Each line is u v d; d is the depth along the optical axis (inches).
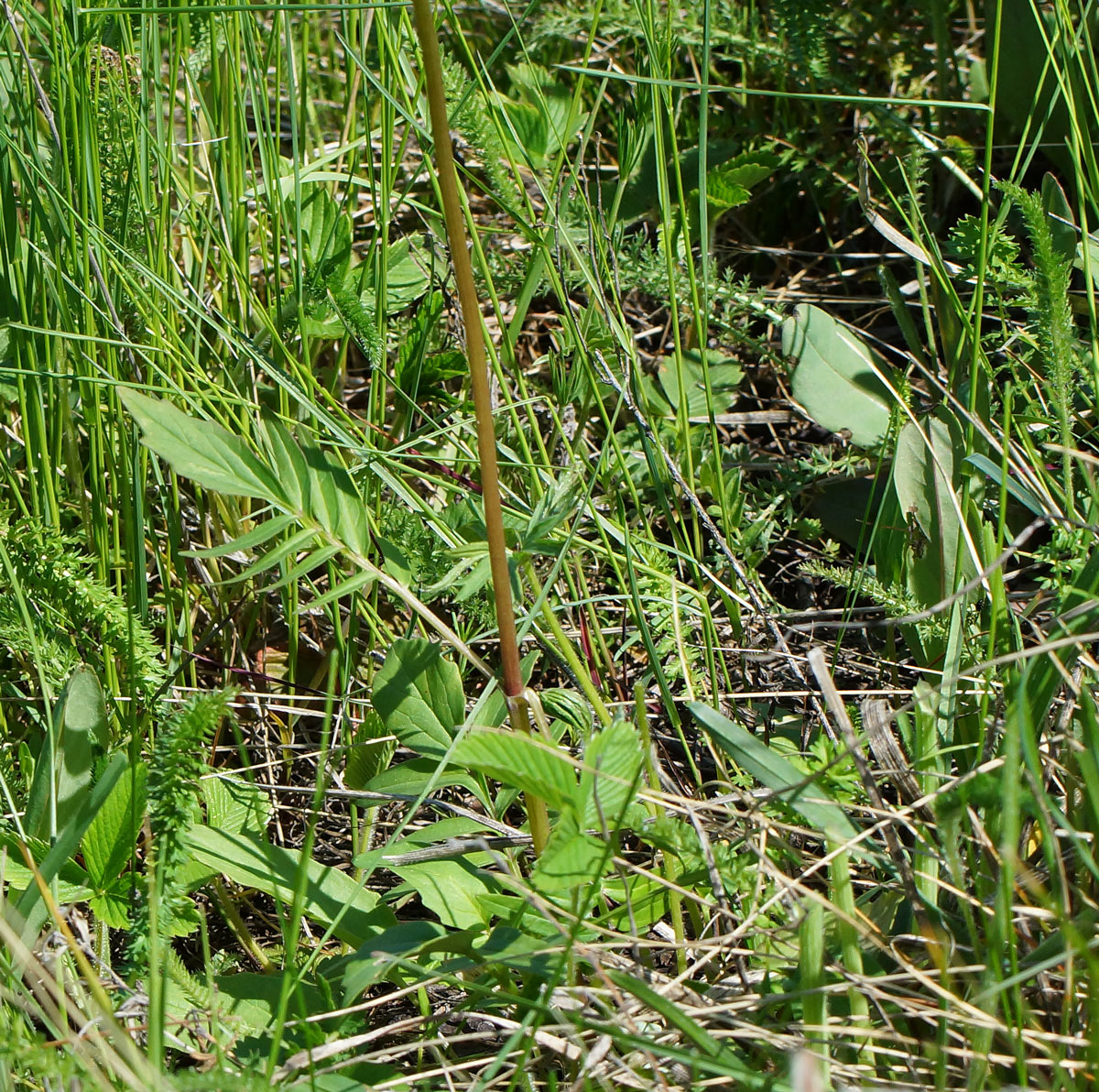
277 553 51.8
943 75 98.1
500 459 80.8
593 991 46.6
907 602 65.9
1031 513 76.1
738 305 89.2
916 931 50.0
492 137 72.7
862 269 100.2
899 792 54.3
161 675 64.9
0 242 72.7
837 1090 46.1
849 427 83.4
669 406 89.3
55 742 56.6
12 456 80.0
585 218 88.4
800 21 98.2
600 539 79.7
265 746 73.8
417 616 70.9
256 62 76.5
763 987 49.9
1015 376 70.7
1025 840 53.7
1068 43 77.1
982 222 60.7
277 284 75.3
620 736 45.6
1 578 64.4
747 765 50.1
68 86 71.2
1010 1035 42.4
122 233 72.1
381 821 69.8
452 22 73.7
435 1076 51.8
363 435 68.2
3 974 48.3
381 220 78.4
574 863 44.7
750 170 92.0
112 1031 42.3
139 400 50.3
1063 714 55.1
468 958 53.6
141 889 55.4
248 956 64.2
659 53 78.7
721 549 74.3
